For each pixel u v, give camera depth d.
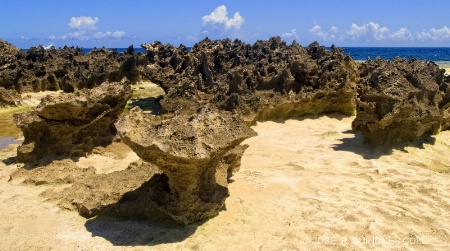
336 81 22.50
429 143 17.33
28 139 14.48
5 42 38.25
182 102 20.69
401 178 13.30
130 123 9.22
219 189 10.62
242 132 9.82
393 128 16.34
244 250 8.86
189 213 9.85
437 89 17.53
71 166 13.66
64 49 38.06
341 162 14.78
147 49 30.22
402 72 17.31
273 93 21.78
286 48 29.02
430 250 8.96
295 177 13.23
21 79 31.02
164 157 8.99
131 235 9.49
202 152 8.88
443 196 11.88
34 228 9.82
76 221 10.20
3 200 11.41
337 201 11.44
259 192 11.81
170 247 8.98
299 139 18.14
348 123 21.56
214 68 28.02
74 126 14.31
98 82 32.19
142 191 10.53
